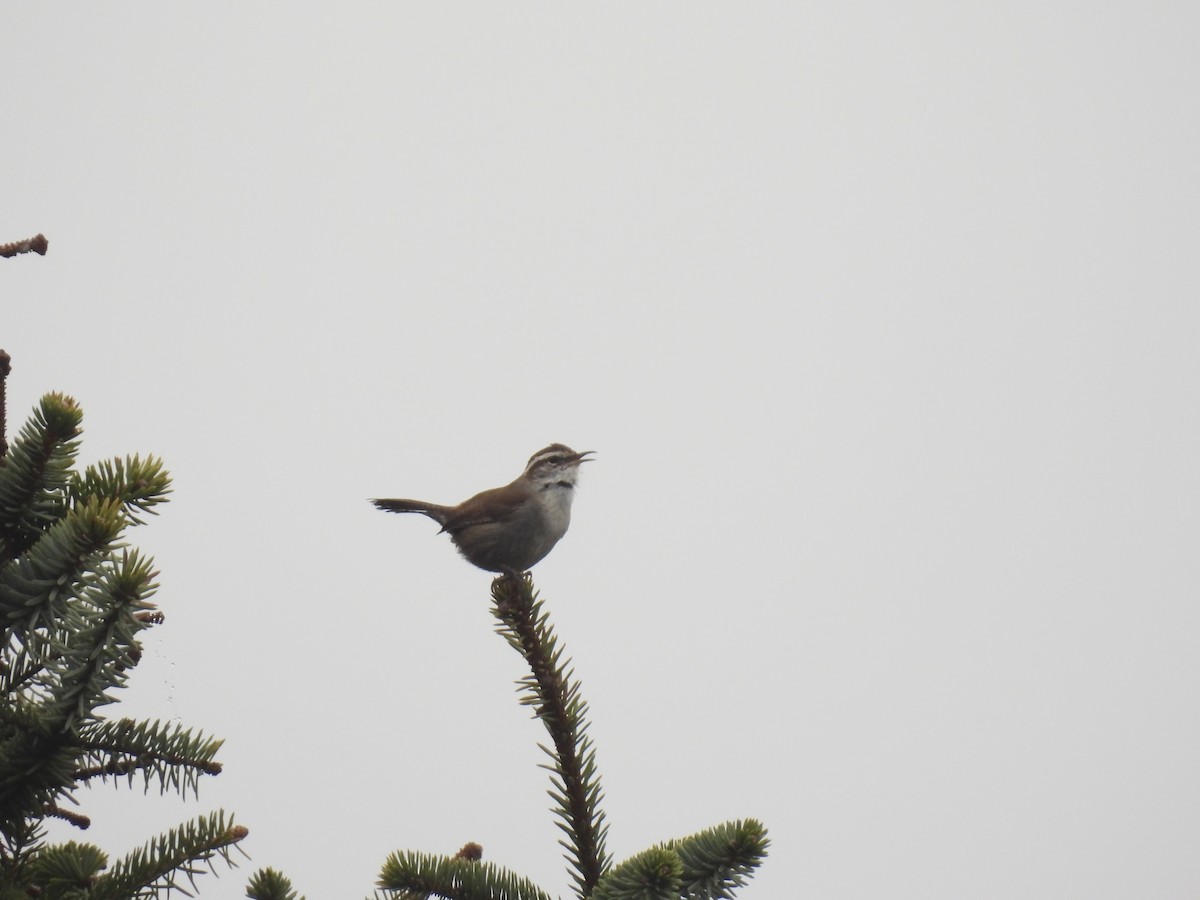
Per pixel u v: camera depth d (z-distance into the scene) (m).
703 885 7.00
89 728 6.88
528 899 7.54
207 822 7.02
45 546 6.44
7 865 6.65
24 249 7.68
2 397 7.54
